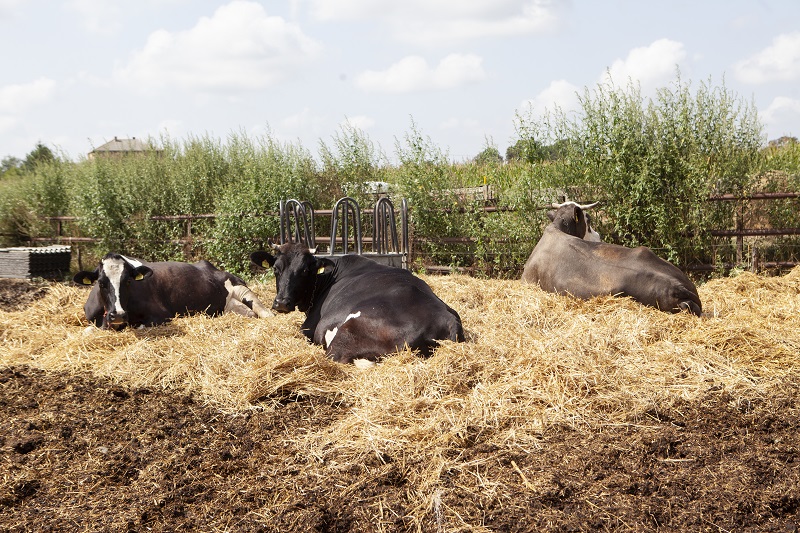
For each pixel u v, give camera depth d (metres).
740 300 7.76
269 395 5.11
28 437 4.54
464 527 3.38
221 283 8.34
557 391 4.70
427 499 3.62
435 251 12.73
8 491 3.87
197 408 5.05
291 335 6.29
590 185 11.51
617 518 3.40
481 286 8.39
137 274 7.22
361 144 14.81
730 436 4.32
